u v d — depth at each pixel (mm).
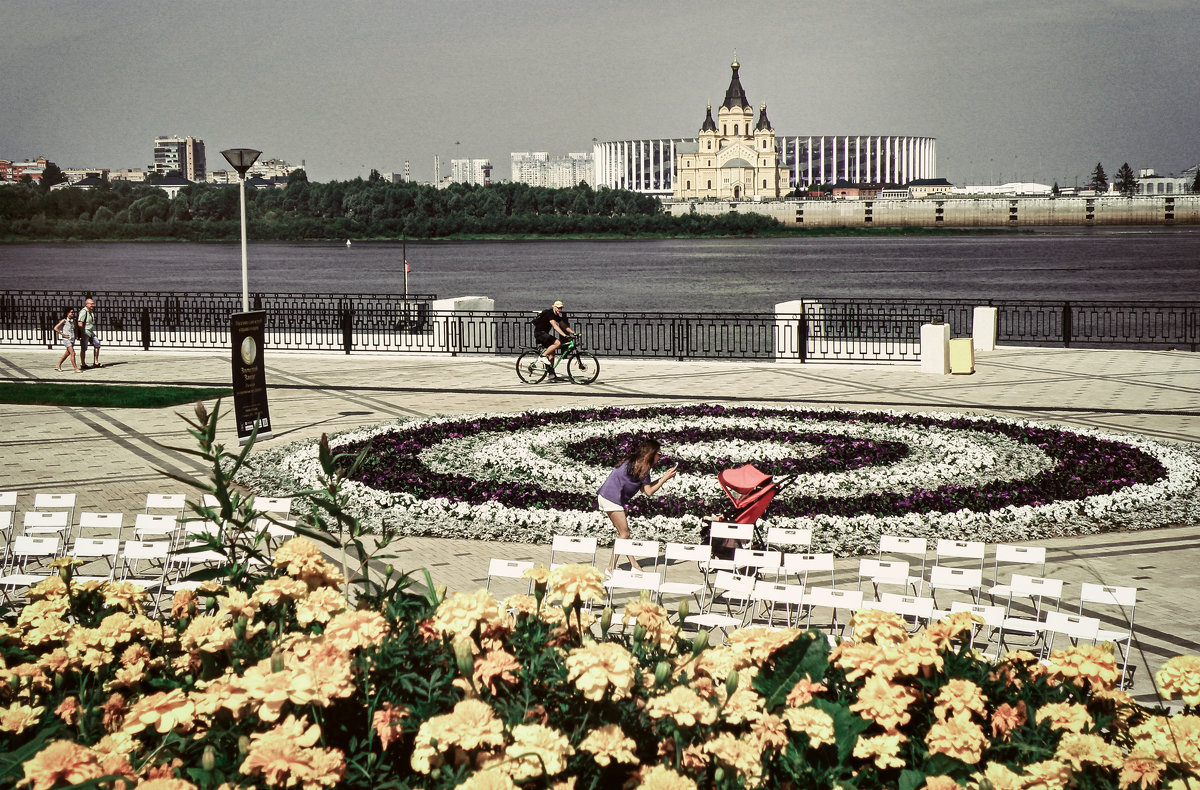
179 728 3891
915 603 7855
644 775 3426
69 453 17078
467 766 3451
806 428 17953
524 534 12266
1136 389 23016
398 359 30156
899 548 9656
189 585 9344
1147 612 9484
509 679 3959
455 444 17172
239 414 17656
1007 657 4605
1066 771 3613
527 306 70062
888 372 26312
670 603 9969
